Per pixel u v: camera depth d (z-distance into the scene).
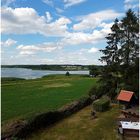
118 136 25.72
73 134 26.56
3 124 26.06
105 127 28.86
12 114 35.91
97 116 33.97
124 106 37.41
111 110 37.38
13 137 22.78
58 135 26.19
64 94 57.84
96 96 45.72
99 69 47.84
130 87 42.50
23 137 24.80
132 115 32.53
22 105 43.75
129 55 46.28
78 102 38.66
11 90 65.81
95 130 27.80
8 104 44.75
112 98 43.94
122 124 26.91
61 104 44.94
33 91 63.81
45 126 28.92
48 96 54.78
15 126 24.75
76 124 30.05
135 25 46.47
